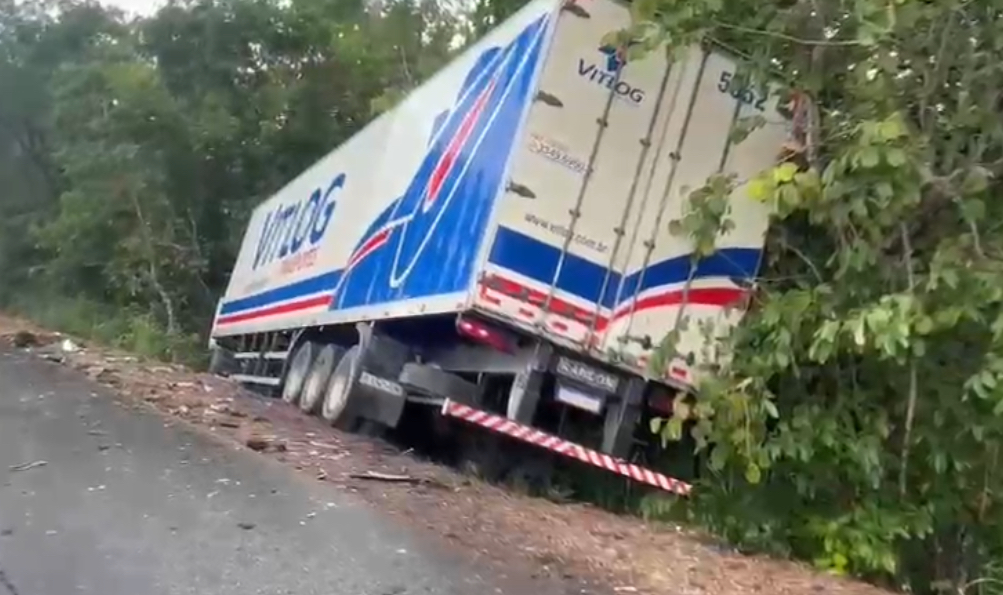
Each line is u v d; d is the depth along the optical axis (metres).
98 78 29.05
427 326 9.98
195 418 8.51
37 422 7.15
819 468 7.06
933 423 6.88
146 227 27.08
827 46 6.91
